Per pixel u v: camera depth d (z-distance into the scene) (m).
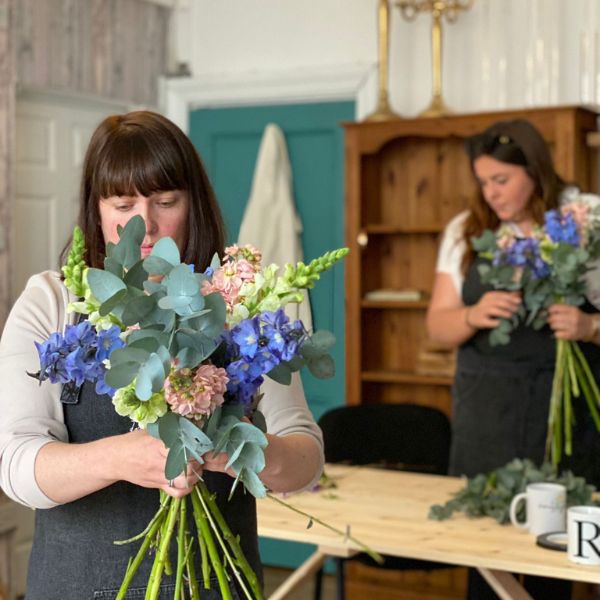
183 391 1.28
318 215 5.12
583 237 2.76
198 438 1.29
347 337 4.68
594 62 4.41
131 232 1.30
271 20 5.20
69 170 4.99
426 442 3.54
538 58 4.53
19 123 4.72
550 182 3.17
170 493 1.39
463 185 4.70
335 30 5.04
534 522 2.36
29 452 1.48
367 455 3.57
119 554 1.56
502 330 3.00
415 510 2.59
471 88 4.69
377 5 4.85
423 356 4.64
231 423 1.31
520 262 2.78
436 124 4.41
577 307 3.05
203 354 1.29
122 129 1.61
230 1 5.31
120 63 5.13
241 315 1.33
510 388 3.18
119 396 1.29
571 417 2.88
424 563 3.28
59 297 1.64
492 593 3.00
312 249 5.13
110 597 1.56
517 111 4.23
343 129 5.04
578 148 4.18
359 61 4.96
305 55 5.12
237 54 5.30
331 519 2.49
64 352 1.30
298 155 5.17
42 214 4.87
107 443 1.43
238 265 1.37
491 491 2.58
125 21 5.14
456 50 4.71
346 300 4.68
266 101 5.25
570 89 4.47
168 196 1.61
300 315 1.68
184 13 5.45
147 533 1.48
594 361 3.11
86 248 1.67
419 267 4.81
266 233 5.00
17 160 4.72
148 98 5.35
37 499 1.48
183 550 1.42
